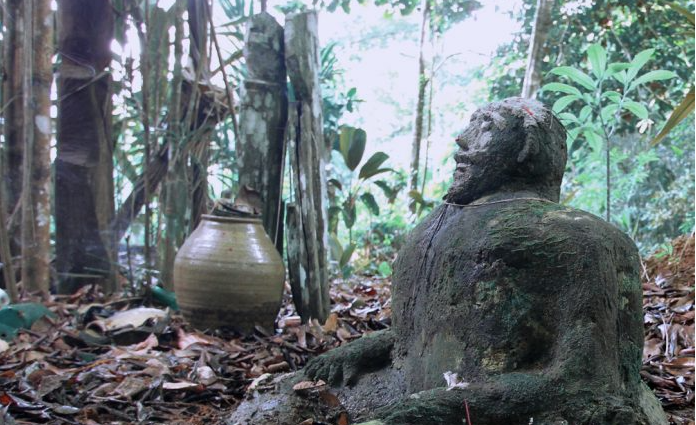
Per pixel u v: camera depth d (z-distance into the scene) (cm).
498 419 199
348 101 813
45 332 413
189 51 589
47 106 514
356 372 259
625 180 831
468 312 221
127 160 630
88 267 567
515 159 236
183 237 525
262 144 461
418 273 247
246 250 411
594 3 779
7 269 460
